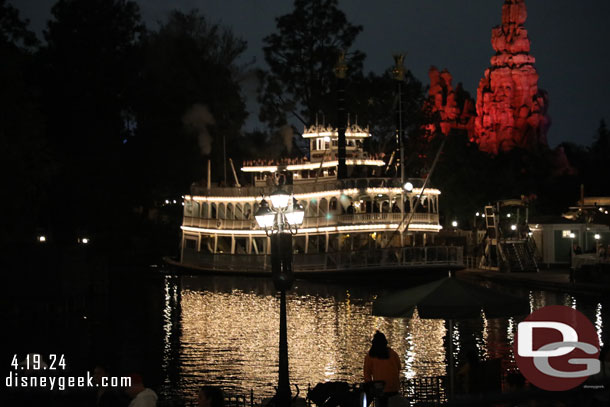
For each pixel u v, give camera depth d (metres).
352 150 75.50
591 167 111.81
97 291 54.16
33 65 78.50
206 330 39.81
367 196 68.31
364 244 69.94
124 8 84.69
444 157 93.12
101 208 77.81
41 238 70.69
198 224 75.88
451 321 21.48
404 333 37.75
